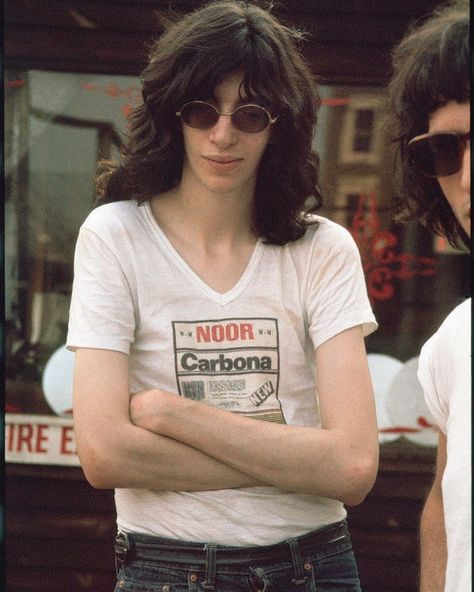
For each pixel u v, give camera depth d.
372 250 5.69
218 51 3.00
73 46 5.69
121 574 3.04
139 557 2.99
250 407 3.00
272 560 2.95
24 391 5.71
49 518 5.77
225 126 3.00
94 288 3.03
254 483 2.93
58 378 5.72
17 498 5.75
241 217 3.11
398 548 5.74
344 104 5.68
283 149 3.17
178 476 2.91
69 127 5.70
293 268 3.10
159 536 2.96
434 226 2.67
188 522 2.94
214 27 3.03
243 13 3.09
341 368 3.04
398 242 5.67
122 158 3.27
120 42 5.67
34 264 5.73
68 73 5.70
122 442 2.91
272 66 3.04
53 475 5.74
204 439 2.89
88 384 2.96
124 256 3.05
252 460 2.90
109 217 3.10
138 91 5.69
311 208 3.28
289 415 3.03
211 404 2.99
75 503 5.76
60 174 5.72
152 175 3.15
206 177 3.03
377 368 5.67
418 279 5.68
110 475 2.92
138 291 3.04
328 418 3.00
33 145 5.72
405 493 5.71
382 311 5.69
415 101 2.42
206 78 3.00
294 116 3.15
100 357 2.98
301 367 3.07
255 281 3.07
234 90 3.02
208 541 2.93
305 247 3.13
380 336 5.69
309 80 3.25
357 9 5.65
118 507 3.08
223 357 3.01
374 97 5.68
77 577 5.82
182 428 2.89
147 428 2.92
